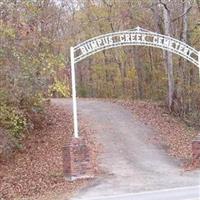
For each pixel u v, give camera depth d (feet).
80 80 187.83
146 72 150.61
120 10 140.15
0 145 73.20
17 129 78.89
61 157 75.97
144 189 54.54
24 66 67.41
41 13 83.61
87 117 106.42
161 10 114.93
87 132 91.86
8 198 56.95
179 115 113.91
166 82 134.51
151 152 79.10
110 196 51.39
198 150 68.54
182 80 117.29
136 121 103.35
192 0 109.91
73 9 158.40
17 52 66.23
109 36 66.13
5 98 69.67
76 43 158.81
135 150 80.33
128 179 60.75
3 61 65.67
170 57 114.42
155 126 100.48
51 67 71.72
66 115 106.63
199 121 110.93
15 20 68.33
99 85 181.27
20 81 67.10
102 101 134.92
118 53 165.99
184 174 63.00
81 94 186.70
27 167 73.00
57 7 116.37
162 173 64.08
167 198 48.32
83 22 161.48
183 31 111.34
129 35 66.69
